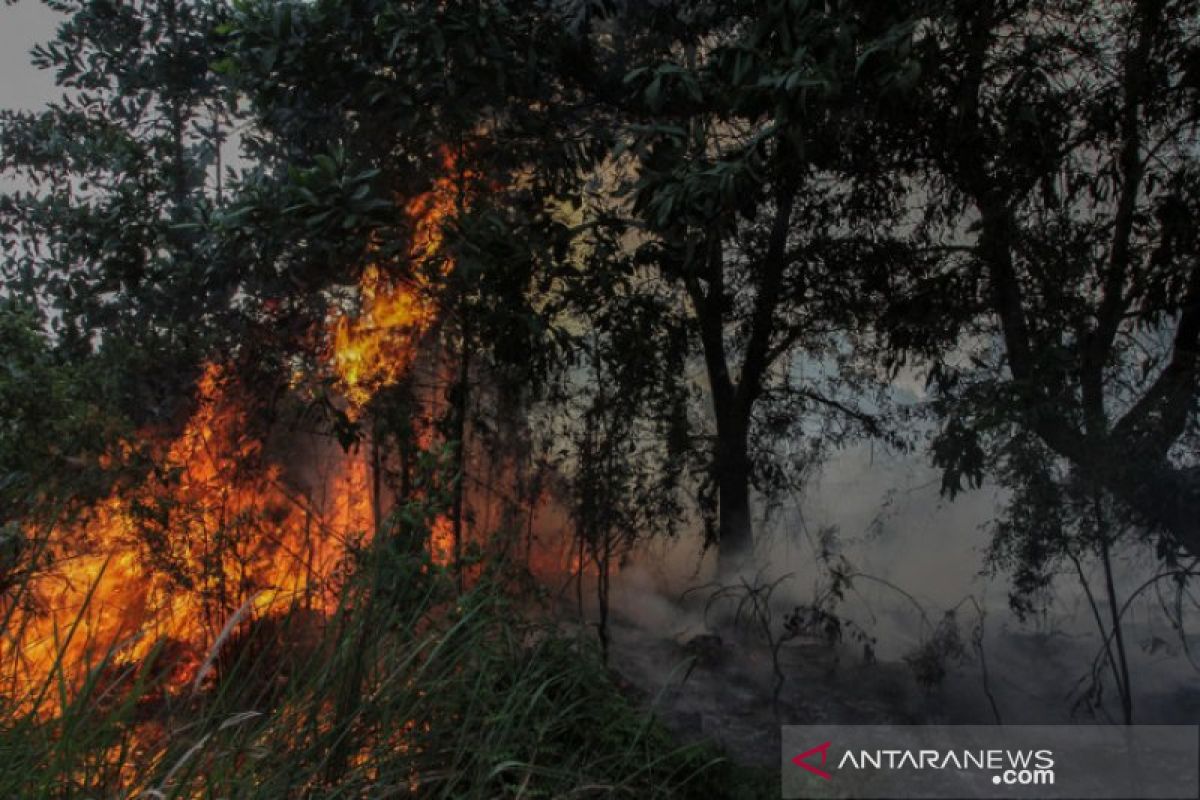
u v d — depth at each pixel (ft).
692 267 20.22
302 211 19.20
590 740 13.42
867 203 23.57
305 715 11.95
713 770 14.47
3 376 18.69
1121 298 19.85
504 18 20.24
